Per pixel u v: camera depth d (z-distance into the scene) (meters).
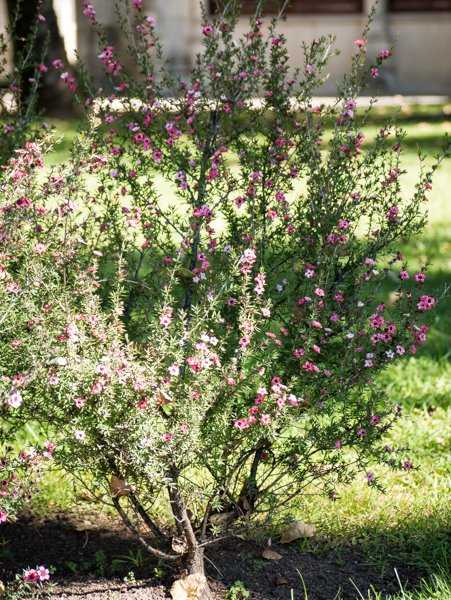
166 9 23.14
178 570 3.90
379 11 25.14
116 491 3.68
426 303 3.94
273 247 4.12
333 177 4.05
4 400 3.24
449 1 25.47
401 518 4.46
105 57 4.13
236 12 4.15
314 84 4.19
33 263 3.52
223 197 4.04
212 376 3.55
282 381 3.82
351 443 3.86
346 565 4.12
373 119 18.55
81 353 3.44
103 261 4.08
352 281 4.04
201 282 3.86
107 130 4.16
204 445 3.60
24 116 4.70
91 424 3.43
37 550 4.19
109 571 4.02
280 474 4.02
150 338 3.52
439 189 12.36
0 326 3.51
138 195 4.09
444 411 5.72
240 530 3.87
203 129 4.12
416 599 3.79
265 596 3.87
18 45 7.23
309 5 25.39
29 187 3.62
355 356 3.89
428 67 25.70
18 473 3.72
